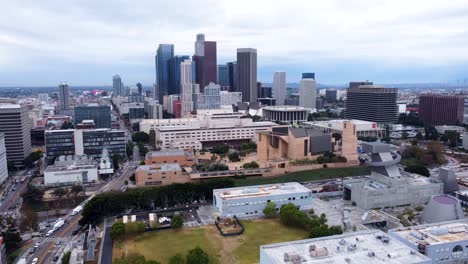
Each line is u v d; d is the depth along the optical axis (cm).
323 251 15550
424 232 18462
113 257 19425
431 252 16788
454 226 18750
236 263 18475
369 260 15075
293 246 16550
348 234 17550
